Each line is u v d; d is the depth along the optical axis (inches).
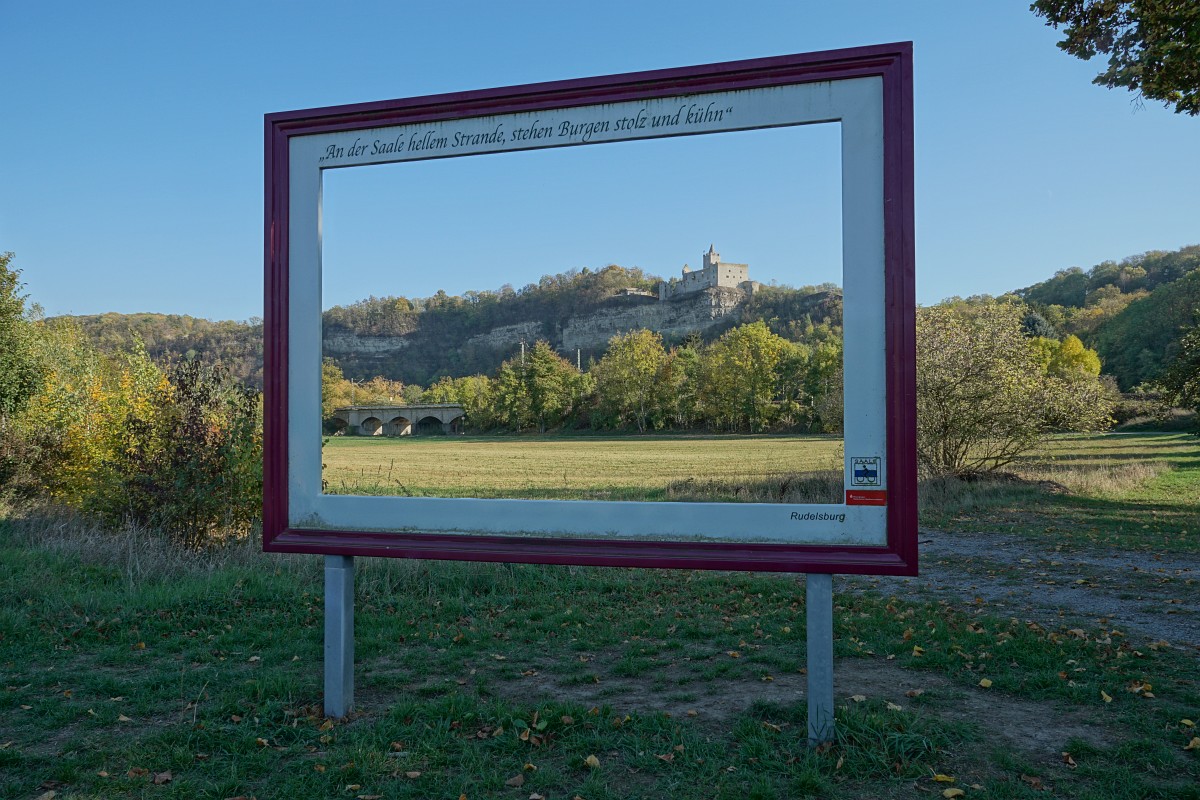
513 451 553.9
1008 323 756.0
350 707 191.5
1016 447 773.3
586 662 238.4
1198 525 518.9
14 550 398.9
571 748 166.4
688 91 165.5
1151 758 157.8
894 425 156.3
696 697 201.6
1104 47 473.7
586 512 172.2
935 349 745.0
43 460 599.8
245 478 421.7
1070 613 288.8
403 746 169.2
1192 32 409.4
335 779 153.1
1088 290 3752.5
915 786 147.8
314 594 321.7
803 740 168.2
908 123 154.9
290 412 189.5
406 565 354.3
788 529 162.2
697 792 146.3
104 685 213.6
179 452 419.5
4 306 685.3
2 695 206.5
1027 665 222.1
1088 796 141.5
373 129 183.3
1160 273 3619.6
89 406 593.3
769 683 213.5
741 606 305.4
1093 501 656.4
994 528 519.8
